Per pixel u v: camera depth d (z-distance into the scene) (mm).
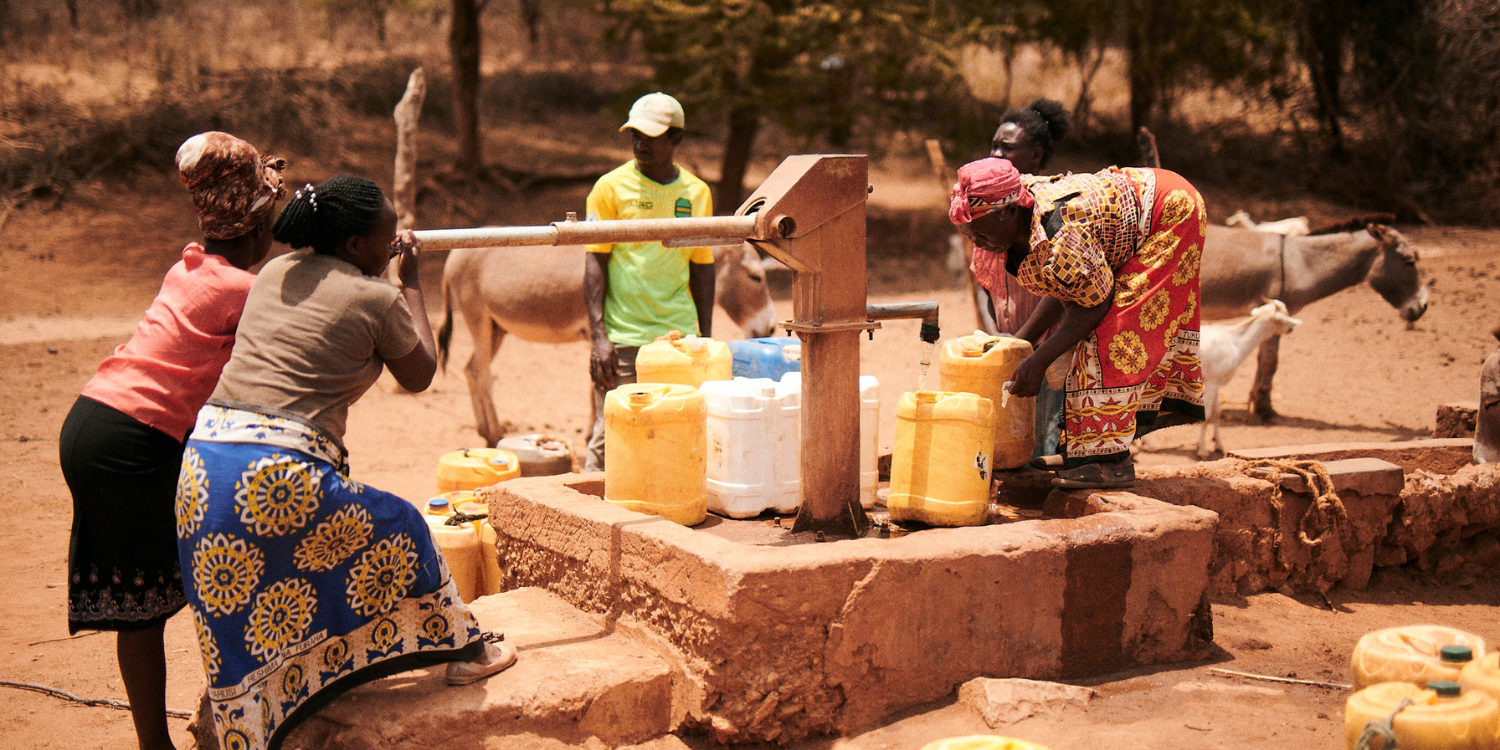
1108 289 4387
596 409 6551
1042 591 4035
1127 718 3793
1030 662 4059
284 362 3287
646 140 6168
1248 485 5152
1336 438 9266
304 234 3418
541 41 34031
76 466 3586
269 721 3277
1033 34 23375
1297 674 4277
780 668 3660
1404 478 5453
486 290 9430
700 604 3664
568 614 4273
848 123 19578
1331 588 5418
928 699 3898
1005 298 5445
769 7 18750
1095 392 4570
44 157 21141
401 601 3518
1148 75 23391
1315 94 24375
